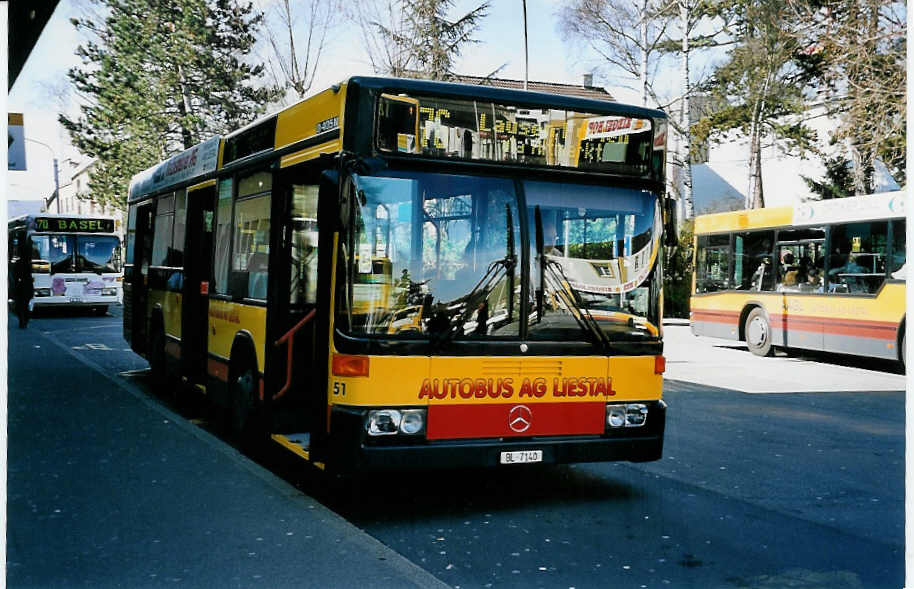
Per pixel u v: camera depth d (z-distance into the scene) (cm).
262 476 735
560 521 643
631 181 690
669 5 3127
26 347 1809
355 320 613
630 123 692
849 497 722
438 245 629
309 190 757
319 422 636
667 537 607
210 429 991
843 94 2594
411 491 728
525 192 654
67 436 892
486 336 633
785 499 714
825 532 623
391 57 3106
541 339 648
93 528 595
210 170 1016
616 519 650
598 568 541
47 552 547
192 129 4522
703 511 675
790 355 1973
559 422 652
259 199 841
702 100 3662
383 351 609
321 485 743
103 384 1266
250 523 609
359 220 616
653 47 3241
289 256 773
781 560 561
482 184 645
